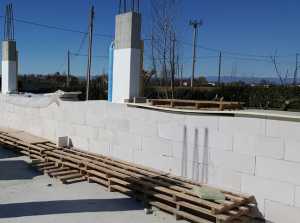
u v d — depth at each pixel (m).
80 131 8.41
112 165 6.92
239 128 5.20
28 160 8.44
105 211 5.28
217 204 4.77
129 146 7.12
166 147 6.33
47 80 32.31
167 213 5.25
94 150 8.03
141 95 7.86
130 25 7.46
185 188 5.47
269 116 4.85
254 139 5.04
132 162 7.06
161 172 6.36
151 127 6.61
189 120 5.90
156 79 18.12
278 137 4.77
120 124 7.30
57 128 9.21
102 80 24.39
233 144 5.29
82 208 5.37
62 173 6.95
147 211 5.26
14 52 12.99
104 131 7.73
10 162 8.23
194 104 6.50
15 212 5.15
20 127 11.05
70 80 34.12
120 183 5.98
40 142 8.95
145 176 6.09
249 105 19.02
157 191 5.52
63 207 5.40
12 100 11.45
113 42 8.05
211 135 5.58
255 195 5.06
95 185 6.52
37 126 10.09
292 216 4.69
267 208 4.93
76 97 9.55
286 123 4.68
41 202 5.58
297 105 16.84
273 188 4.86
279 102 17.78
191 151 5.90
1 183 6.55
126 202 5.69
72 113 8.62
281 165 4.76
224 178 5.43
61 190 6.20
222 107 6.08
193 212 5.14
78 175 6.90
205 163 5.69
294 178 4.64
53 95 9.38
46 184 6.52
